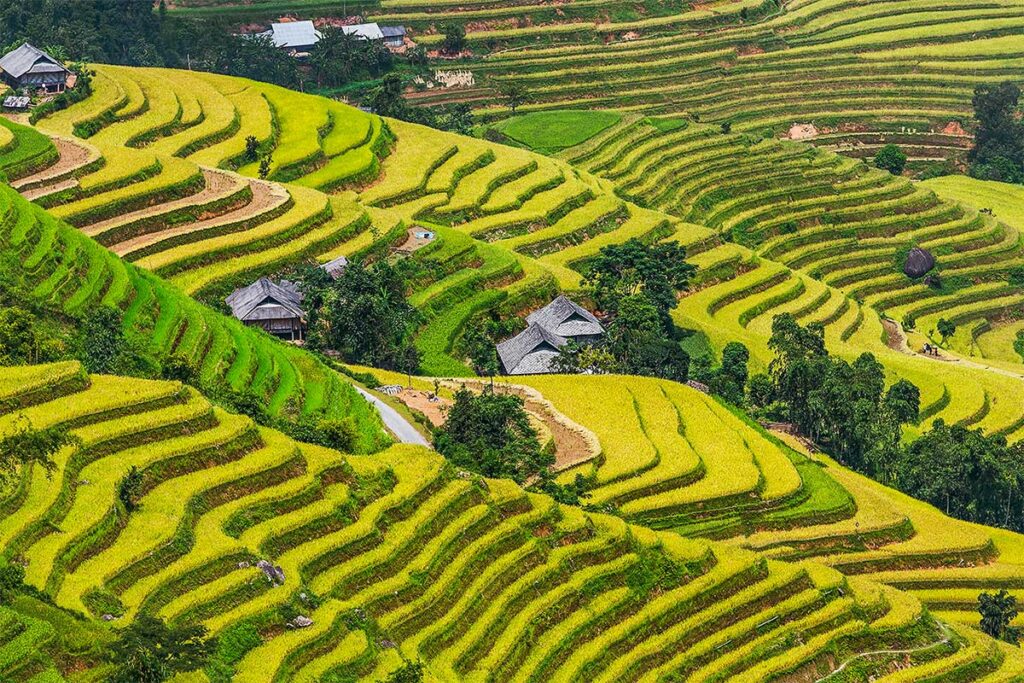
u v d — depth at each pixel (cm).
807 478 13600
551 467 12306
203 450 9669
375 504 9850
